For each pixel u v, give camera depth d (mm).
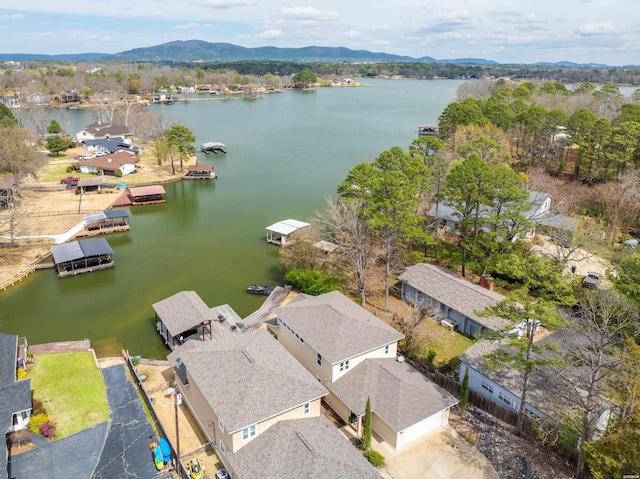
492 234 51531
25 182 96438
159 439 32812
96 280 60344
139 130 135500
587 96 127938
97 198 90688
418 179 52500
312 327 39188
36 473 30141
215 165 117812
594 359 32781
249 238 73875
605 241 56125
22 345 43312
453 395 37844
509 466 31312
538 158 91688
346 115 194750
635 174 65438
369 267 59312
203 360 34531
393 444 32562
